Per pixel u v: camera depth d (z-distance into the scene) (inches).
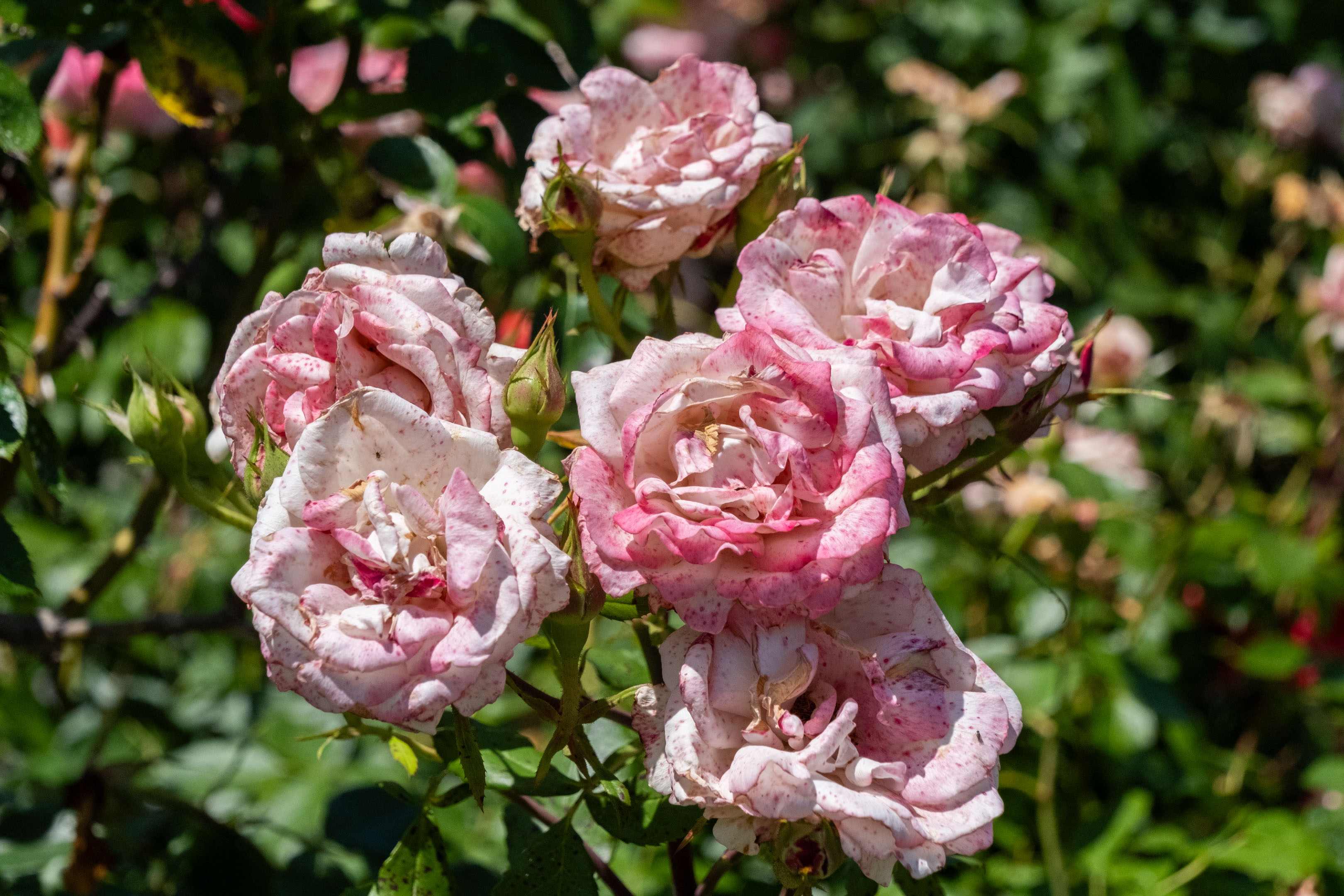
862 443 25.8
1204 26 59.8
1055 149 58.9
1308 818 36.0
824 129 65.9
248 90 34.0
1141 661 41.6
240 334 26.9
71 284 36.2
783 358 25.8
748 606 25.8
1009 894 35.2
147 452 28.7
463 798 28.6
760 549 25.6
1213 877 35.4
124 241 48.9
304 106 34.6
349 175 36.1
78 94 39.4
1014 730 26.4
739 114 29.5
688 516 25.7
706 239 29.5
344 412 25.6
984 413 28.3
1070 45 59.6
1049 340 27.7
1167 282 59.4
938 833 25.8
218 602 51.4
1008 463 42.5
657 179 29.0
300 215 41.5
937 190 56.7
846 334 27.6
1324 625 46.8
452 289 26.9
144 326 47.3
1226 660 49.6
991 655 39.4
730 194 28.8
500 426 26.8
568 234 28.7
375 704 25.2
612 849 30.4
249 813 38.3
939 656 26.6
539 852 28.0
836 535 25.5
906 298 27.8
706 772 25.9
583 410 26.0
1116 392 29.5
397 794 30.0
